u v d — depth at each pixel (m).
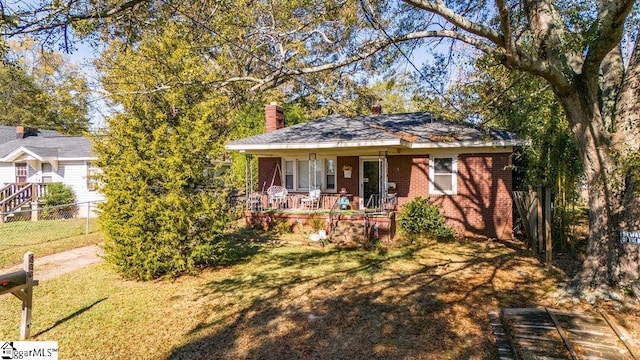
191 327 5.52
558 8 7.14
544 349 4.52
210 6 8.33
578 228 12.63
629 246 5.82
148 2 5.84
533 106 9.22
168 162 7.68
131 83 7.96
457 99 9.11
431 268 8.57
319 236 11.83
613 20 4.92
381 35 8.45
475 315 5.73
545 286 7.02
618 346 4.52
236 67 12.66
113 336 5.27
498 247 10.84
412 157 13.69
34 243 11.73
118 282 7.81
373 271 8.40
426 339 4.97
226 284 7.57
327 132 13.90
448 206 13.20
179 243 8.05
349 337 5.08
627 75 5.96
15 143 21.92
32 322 5.76
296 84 22.77
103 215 7.89
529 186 10.48
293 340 5.03
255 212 14.25
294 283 7.58
